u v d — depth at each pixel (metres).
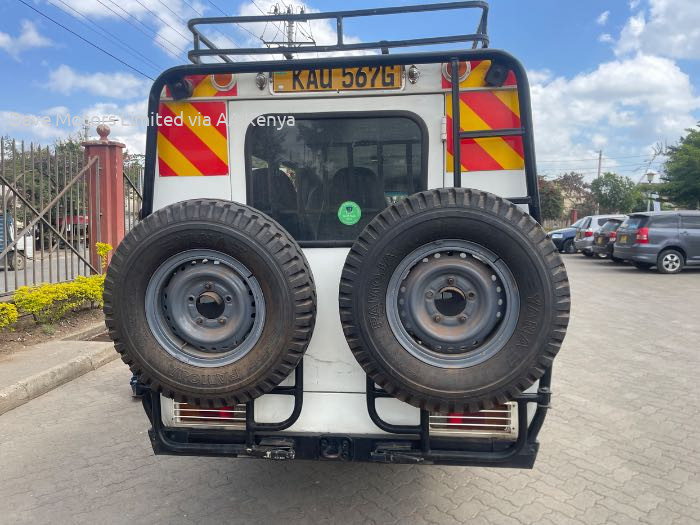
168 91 2.97
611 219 19.20
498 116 2.79
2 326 6.50
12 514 3.29
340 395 2.83
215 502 3.41
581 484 3.63
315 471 3.81
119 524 3.18
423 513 3.27
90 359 6.20
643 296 11.62
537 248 2.40
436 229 2.45
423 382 2.48
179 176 3.01
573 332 8.18
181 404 2.88
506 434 2.71
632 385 5.68
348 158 2.94
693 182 25.86
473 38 2.84
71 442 4.32
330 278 2.91
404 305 2.55
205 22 3.00
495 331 2.54
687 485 3.63
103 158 9.45
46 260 9.35
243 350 2.63
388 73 2.83
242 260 2.57
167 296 2.67
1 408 4.89
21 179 7.59
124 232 9.93
